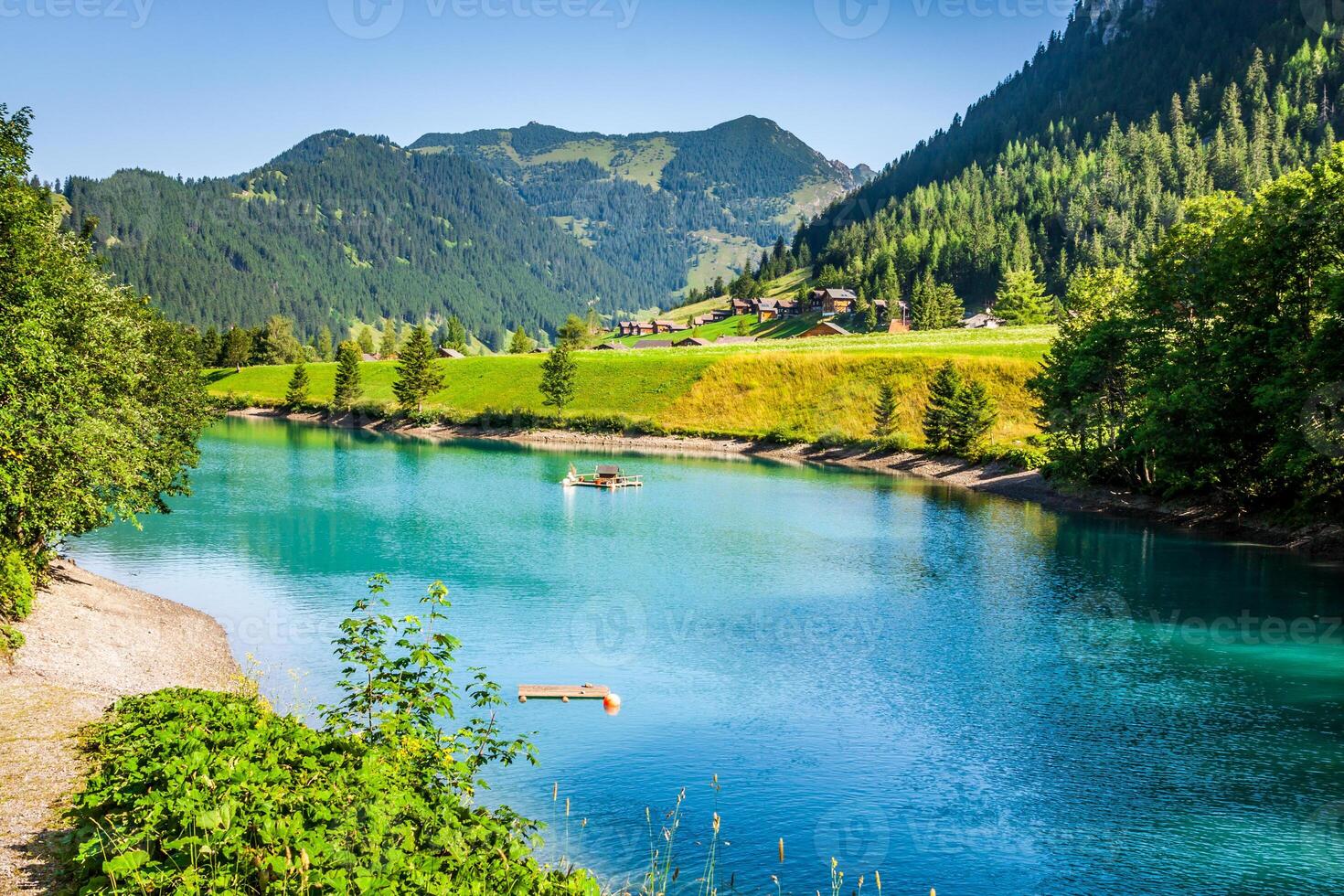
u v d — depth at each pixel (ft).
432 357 545.03
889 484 317.63
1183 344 231.91
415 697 57.82
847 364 471.62
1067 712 99.25
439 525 217.97
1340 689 106.63
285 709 92.43
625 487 302.25
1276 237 197.88
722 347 631.15
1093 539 207.00
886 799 78.89
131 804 46.62
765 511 252.62
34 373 92.32
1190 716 98.43
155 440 149.79
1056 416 272.72
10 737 67.72
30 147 90.33
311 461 354.54
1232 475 217.77
